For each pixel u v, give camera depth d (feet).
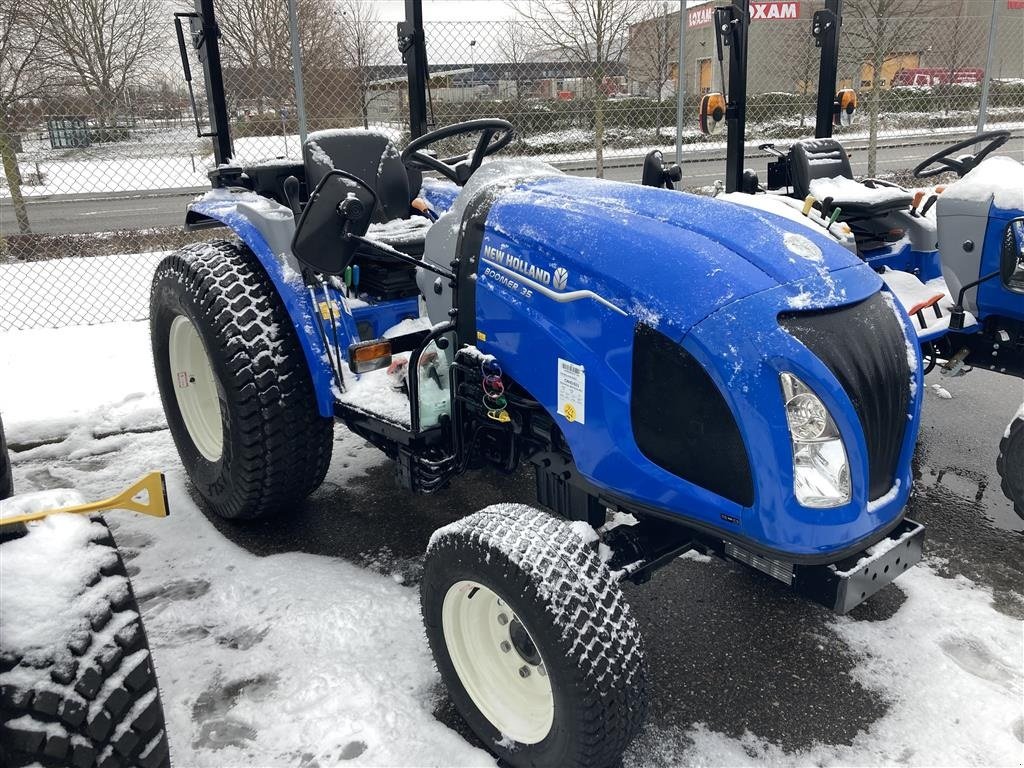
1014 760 6.46
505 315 7.08
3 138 26.45
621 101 28.25
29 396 15.05
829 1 17.51
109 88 30.35
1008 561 9.30
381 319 9.28
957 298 11.28
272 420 9.18
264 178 11.32
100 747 4.76
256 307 9.21
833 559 5.80
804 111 35.86
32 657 4.62
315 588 8.91
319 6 26.25
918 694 7.22
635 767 6.47
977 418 13.47
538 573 5.75
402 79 24.53
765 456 5.60
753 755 6.59
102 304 21.88
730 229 6.42
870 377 5.92
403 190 10.57
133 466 12.41
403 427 8.12
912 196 14.67
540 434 7.28
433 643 6.82
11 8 28.14
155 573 9.31
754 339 5.61
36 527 5.08
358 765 6.48
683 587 8.93
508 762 6.41
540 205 7.14
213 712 7.07
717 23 16.28
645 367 6.02
